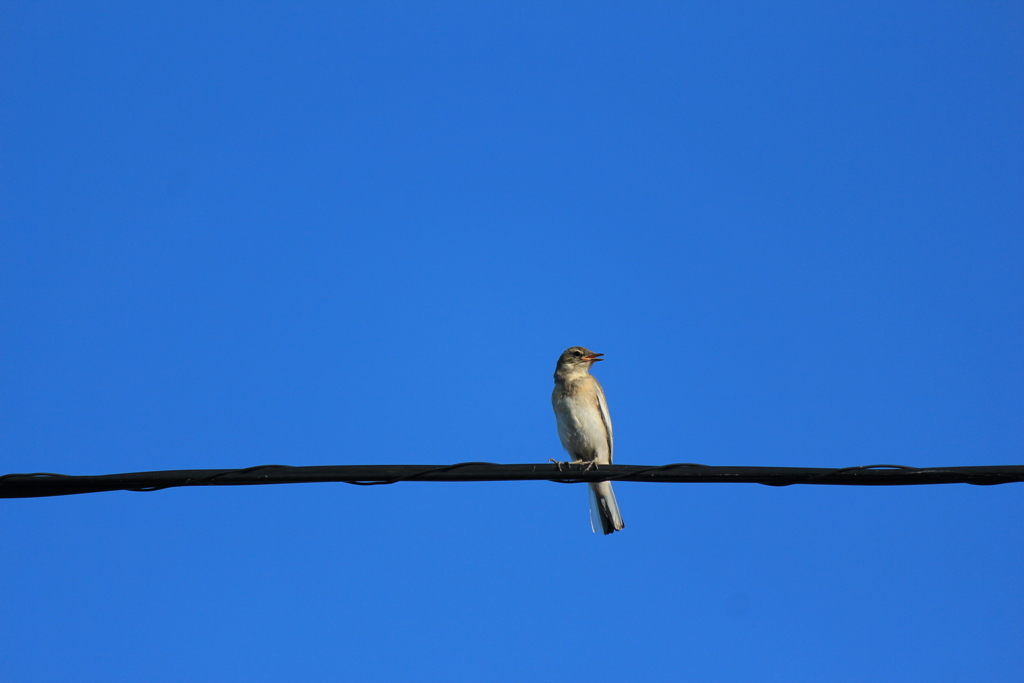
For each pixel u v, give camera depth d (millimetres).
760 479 12195
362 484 12031
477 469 12195
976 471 11734
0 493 11578
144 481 11672
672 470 12336
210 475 11719
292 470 11852
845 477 11984
